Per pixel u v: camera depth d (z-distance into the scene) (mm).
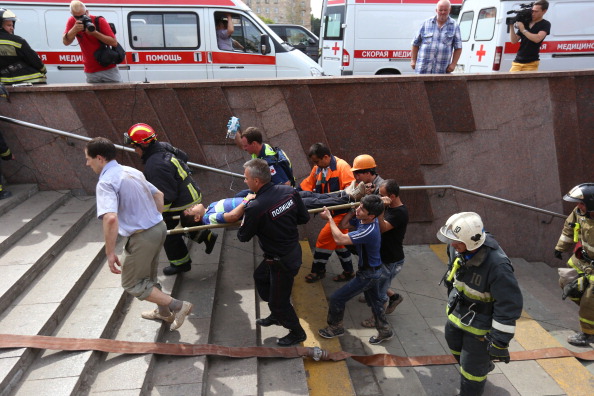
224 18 7656
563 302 5391
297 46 13891
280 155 4047
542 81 5844
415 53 6480
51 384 2611
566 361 3914
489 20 8312
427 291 5070
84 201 4992
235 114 5352
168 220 3836
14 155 4930
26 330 2887
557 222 6516
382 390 3539
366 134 5684
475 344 3002
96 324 3160
